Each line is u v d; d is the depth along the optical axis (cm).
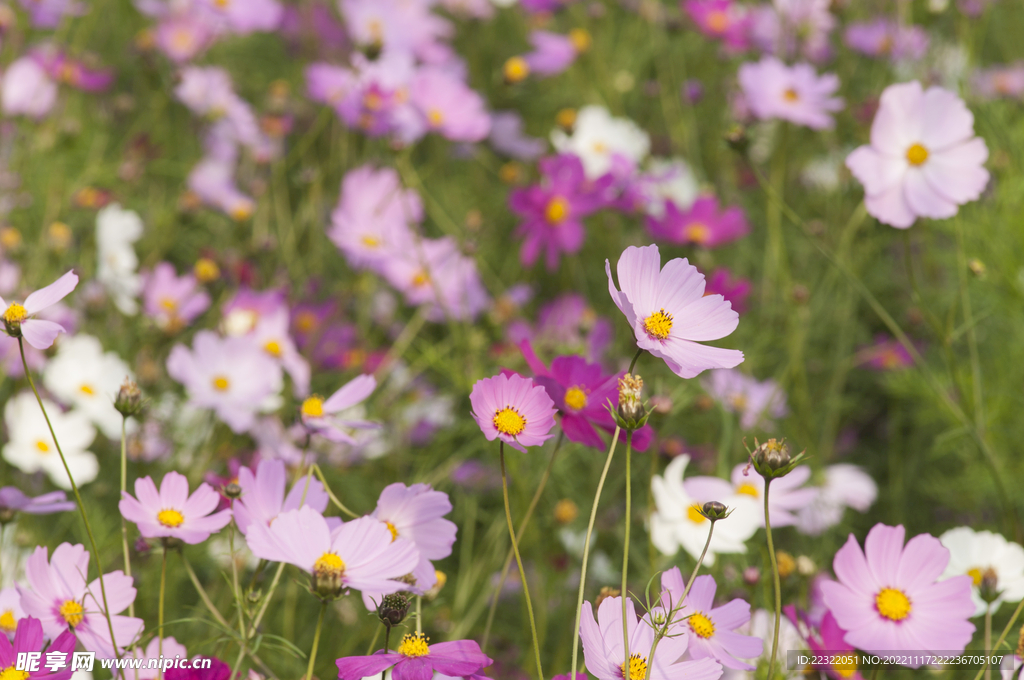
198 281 299
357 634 251
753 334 298
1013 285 268
